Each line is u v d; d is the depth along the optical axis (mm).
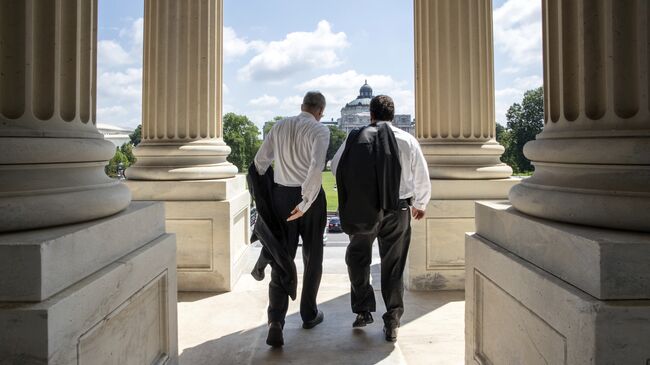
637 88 2410
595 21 2555
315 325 5008
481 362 3299
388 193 4293
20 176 2334
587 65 2582
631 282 2004
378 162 4293
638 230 2273
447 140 6727
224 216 6410
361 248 4691
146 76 6895
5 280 1941
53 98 2496
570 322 2131
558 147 2678
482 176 6535
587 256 2098
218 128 7289
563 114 2746
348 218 4340
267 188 4711
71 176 2574
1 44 2340
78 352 2131
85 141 2648
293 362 4113
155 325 3199
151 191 6469
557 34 2809
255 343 4570
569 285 2232
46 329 1879
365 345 4484
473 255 3475
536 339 2482
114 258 2621
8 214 2201
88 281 2256
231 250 6527
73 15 2621
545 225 2504
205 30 6871
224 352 4355
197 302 5977
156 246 3104
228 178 7012
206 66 6883
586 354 2016
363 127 4543
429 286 6477
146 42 6887
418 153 4488
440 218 6445
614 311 1949
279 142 4656
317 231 4738
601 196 2418
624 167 2422
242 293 6363
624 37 2447
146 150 6719
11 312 1872
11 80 2369
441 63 6766
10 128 2330
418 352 4316
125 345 2670
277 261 4477
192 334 4848
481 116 6773
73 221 2441
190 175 6531
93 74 2879
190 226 6426
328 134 4543
